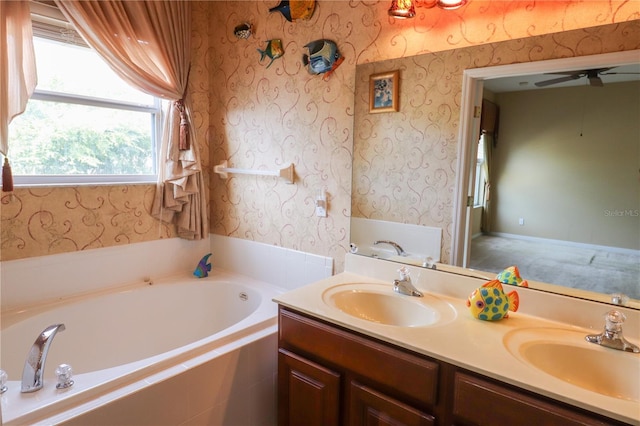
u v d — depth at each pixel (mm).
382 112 1831
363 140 1909
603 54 1277
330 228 2096
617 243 1286
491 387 1028
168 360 1490
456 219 1640
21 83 1736
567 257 1382
